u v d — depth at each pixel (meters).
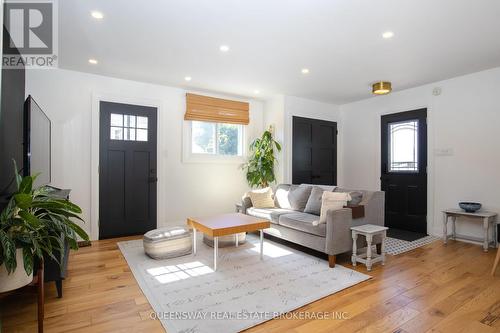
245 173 5.16
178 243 3.12
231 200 5.01
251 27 2.51
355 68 3.57
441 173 4.07
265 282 2.45
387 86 4.09
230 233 2.79
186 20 2.39
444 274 2.64
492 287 2.35
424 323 1.82
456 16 2.31
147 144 4.23
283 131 4.89
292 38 2.73
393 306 2.04
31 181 1.60
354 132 5.39
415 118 4.40
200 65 3.48
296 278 2.54
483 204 3.65
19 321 1.83
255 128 5.30
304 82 4.16
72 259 3.04
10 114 2.47
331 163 5.50
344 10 2.23
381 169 4.90
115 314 1.92
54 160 3.60
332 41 2.79
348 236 2.92
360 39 2.74
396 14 2.28
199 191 4.69
